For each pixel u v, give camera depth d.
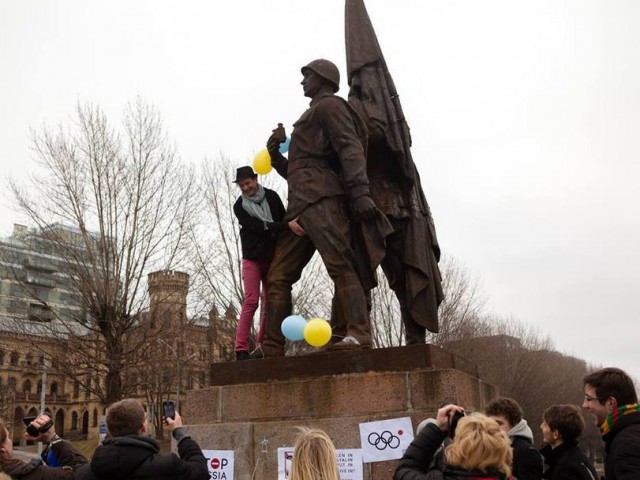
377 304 26.83
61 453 4.77
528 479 4.61
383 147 7.05
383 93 7.12
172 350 28.56
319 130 6.64
